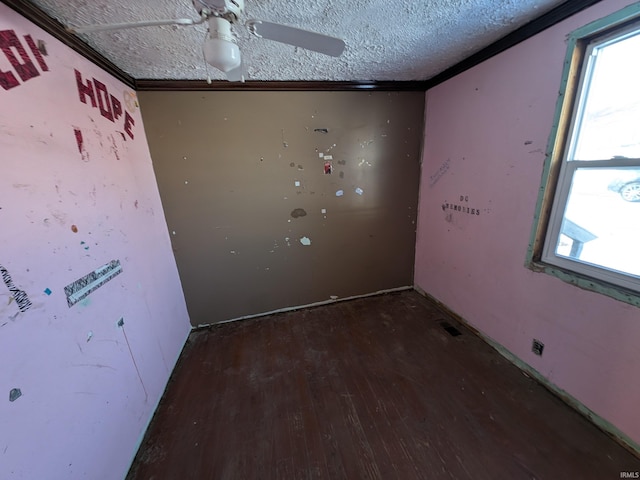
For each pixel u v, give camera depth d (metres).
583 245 1.34
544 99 1.38
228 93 1.97
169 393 1.71
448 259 2.33
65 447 0.93
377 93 2.25
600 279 1.27
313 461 1.27
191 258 2.22
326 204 2.41
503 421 1.40
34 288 0.88
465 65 1.84
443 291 2.45
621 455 1.20
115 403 1.23
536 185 1.48
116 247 1.37
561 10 1.23
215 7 0.84
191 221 2.15
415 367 1.81
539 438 1.31
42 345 0.89
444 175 2.24
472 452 1.27
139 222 1.65
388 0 1.13
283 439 1.38
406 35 1.44
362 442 1.34
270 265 2.43
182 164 2.02
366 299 2.75
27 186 0.89
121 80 1.63
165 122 1.92
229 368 1.90
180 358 2.02
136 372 1.43
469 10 1.24
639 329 1.12
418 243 2.75
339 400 1.59
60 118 1.08
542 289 1.52
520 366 1.74
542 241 1.53
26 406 0.81
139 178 1.73
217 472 1.24
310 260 2.52
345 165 2.35
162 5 1.05
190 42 1.35
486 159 1.80
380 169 2.46
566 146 1.35
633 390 1.17
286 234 2.38
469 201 2.00
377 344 2.06
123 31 1.20
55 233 0.99
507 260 1.74
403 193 2.59
